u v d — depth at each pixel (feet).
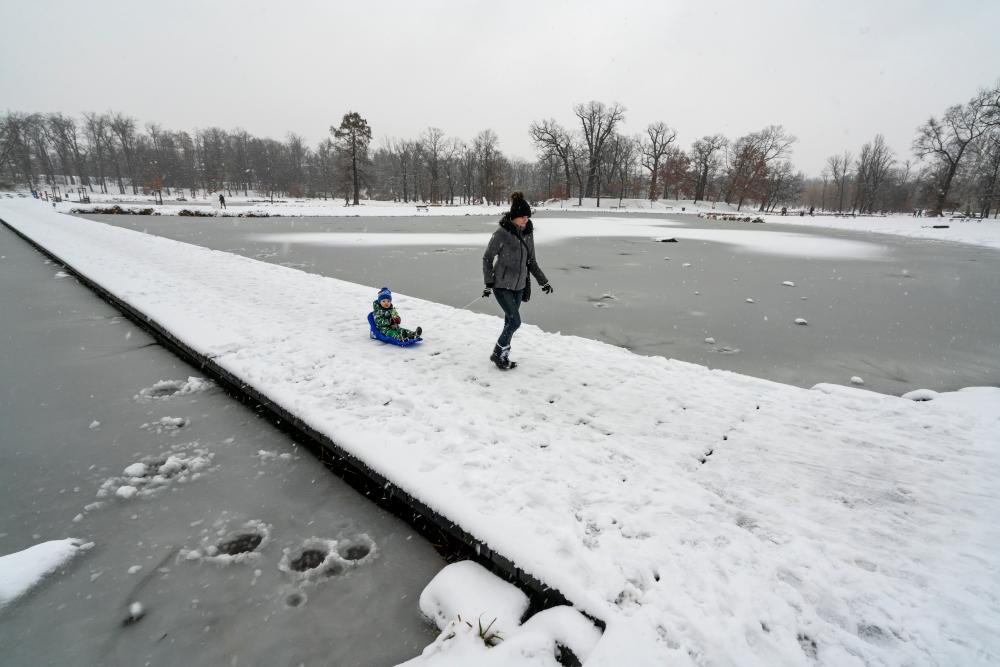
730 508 9.39
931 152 181.27
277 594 8.14
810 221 151.94
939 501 9.65
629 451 11.44
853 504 9.61
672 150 251.80
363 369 16.11
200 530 9.62
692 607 7.12
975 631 6.79
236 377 15.53
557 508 9.25
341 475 11.69
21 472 11.32
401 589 8.39
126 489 10.66
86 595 7.95
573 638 6.81
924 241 85.15
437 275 36.11
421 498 9.68
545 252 53.78
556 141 238.68
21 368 17.83
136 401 15.20
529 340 19.94
